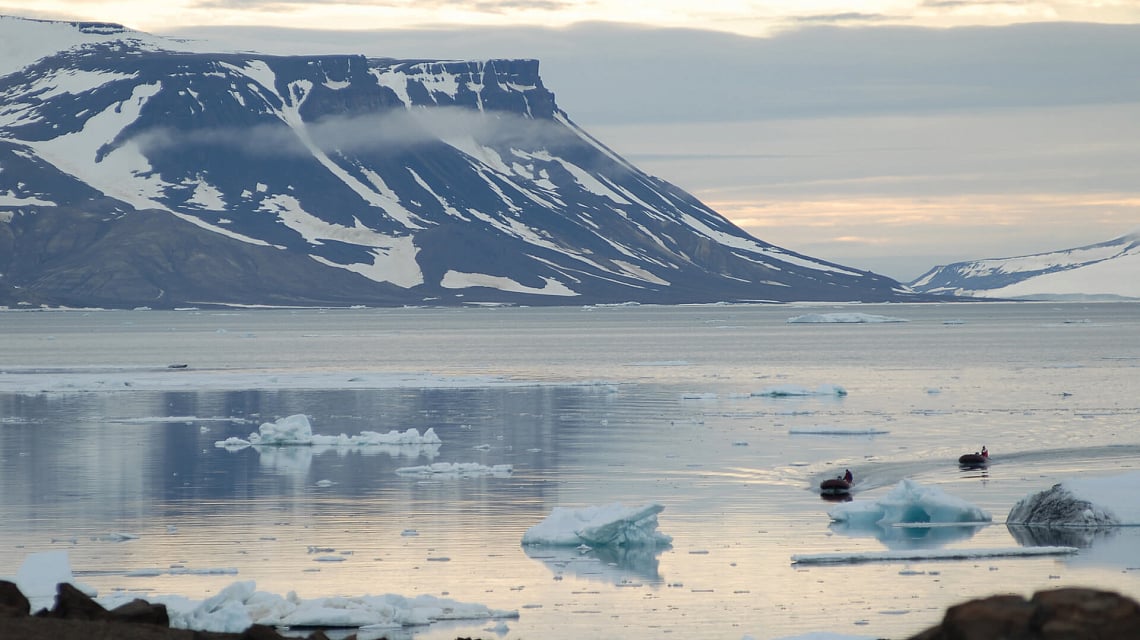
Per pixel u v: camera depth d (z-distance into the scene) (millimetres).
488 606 89812
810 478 149750
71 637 53344
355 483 146875
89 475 153250
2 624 53781
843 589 94500
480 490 141375
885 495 127750
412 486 144375
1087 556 103938
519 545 110625
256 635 56469
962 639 46344
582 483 146250
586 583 96625
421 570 100875
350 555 106375
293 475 153375
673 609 89000
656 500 134375
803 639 73375
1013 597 47562
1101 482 122062
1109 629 45125
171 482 147750
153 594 92500
